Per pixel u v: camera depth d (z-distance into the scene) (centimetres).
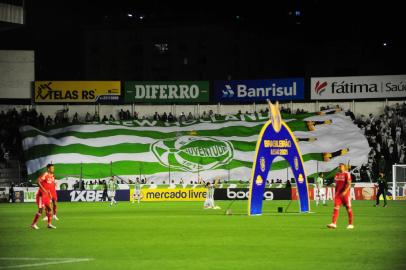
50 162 13425
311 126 14500
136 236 4841
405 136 13800
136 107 15625
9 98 14825
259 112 15525
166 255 3662
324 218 6662
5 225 6047
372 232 5047
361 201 10906
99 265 3262
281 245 4147
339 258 3497
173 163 13650
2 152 13525
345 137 14138
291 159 7331
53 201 6394
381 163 12369
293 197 11375
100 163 13512
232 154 13862
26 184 12281
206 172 13462
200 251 3847
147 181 13300
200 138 14288
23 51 14875
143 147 14000
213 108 15638
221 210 8531
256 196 7175
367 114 15075
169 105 15650
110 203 10925
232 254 3688
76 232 5222
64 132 14338
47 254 3747
